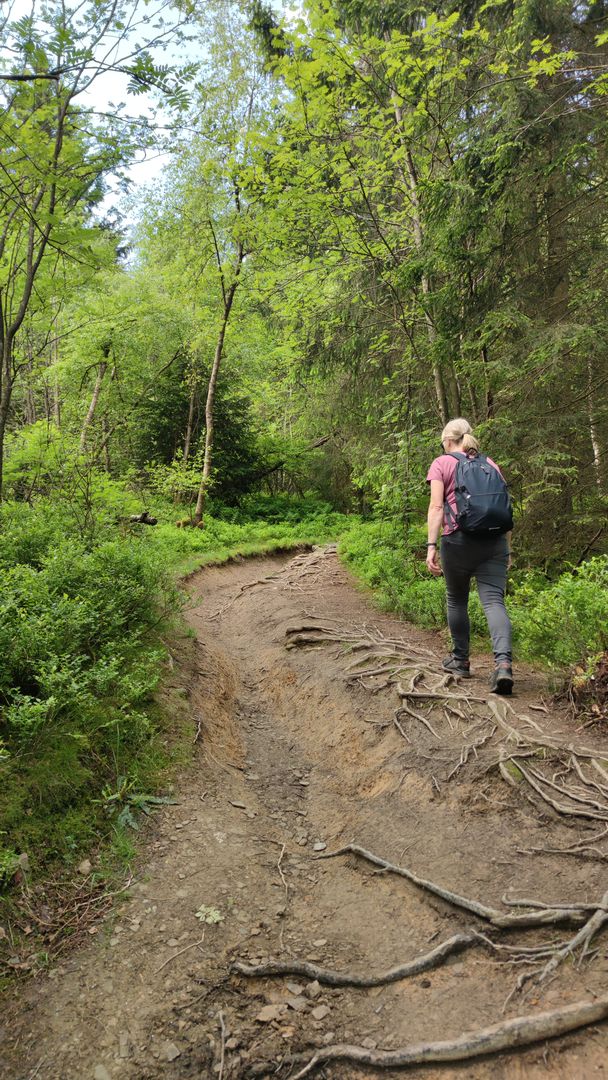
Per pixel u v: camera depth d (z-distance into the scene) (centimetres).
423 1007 202
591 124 738
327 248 980
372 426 1241
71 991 213
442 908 245
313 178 865
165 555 685
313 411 1658
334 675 505
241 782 380
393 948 234
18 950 224
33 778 290
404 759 354
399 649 536
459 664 442
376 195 1027
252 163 925
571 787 291
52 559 471
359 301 1016
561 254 816
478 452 427
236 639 724
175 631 558
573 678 378
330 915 261
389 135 816
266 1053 193
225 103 1245
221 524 1470
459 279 760
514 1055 177
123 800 313
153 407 1758
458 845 278
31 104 405
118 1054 192
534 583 769
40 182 451
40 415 1986
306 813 353
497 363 721
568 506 851
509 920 224
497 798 297
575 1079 167
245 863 294
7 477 789
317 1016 206
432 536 415
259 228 1051
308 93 812
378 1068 184
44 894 250
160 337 1667
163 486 1465
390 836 301
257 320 1587
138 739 353
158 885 269
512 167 705
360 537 1196
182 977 222
